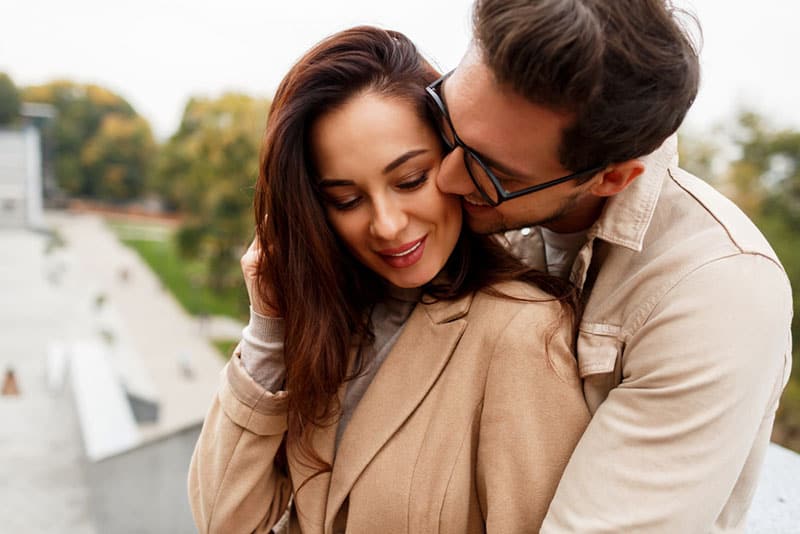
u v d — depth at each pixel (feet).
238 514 4.82
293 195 4.24
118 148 240.73
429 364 4.46
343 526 4.75
